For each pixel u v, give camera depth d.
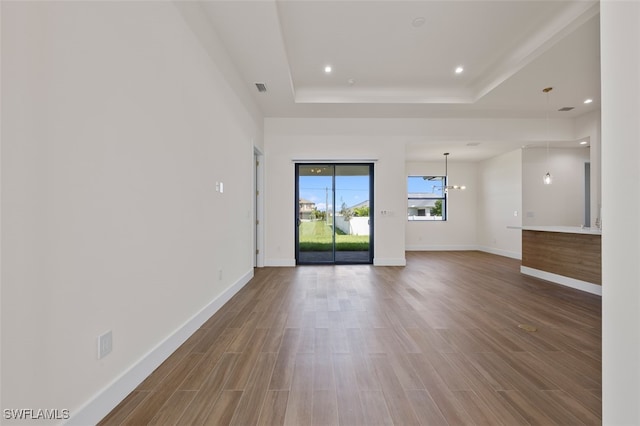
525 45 3.45
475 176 8.04
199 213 2.55
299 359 1.99
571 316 2.82
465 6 2.86
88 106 1.35
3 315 1.02
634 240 0.90
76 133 1.29
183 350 2.12
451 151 6.71
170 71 2.07
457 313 2.91
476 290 3.81
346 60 3.88
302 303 3.25
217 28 2.85
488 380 1.73
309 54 3.72
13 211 1.04
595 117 5.18
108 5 1.47
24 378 1.08
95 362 1.38
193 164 2.43
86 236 1.34
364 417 1.42
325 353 2.07
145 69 1.78
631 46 0.91
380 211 5.65
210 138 2.79
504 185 7.00
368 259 5.91
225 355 2.04
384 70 4.16
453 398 1.56
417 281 4.33
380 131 5.61
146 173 1.79
